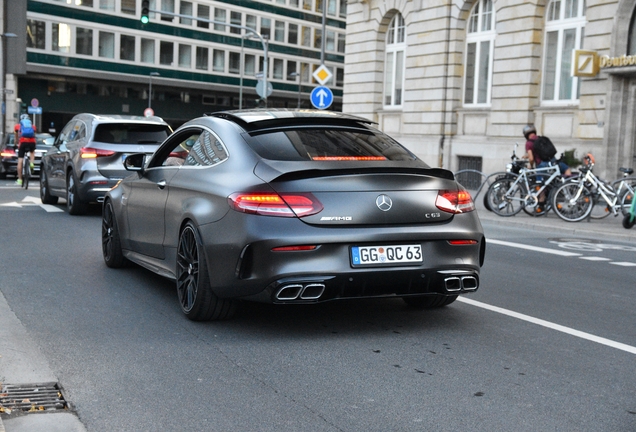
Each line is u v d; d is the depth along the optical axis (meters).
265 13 71.56
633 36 20.59
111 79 62.81
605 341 5.52
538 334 5.70
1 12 54.34
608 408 4.08
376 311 6.37
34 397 4.14
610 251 11.21
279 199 5.23
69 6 60.12
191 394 4.22
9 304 6.43
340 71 77.69
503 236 12.88
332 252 5.24
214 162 5.92
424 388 4.37
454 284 5.60
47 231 11.27
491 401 4.16
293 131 5.88
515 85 24.08
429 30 27.48
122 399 4.13
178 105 69.25
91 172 13.14
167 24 65.50
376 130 6.31
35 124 61.09
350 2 31.89
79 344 5.20
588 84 21.64
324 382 4.46
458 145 26.36
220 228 5.42
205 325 5.80
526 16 23.61
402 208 5.43
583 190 15.19
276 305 6.50
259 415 3.91
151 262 7.01
